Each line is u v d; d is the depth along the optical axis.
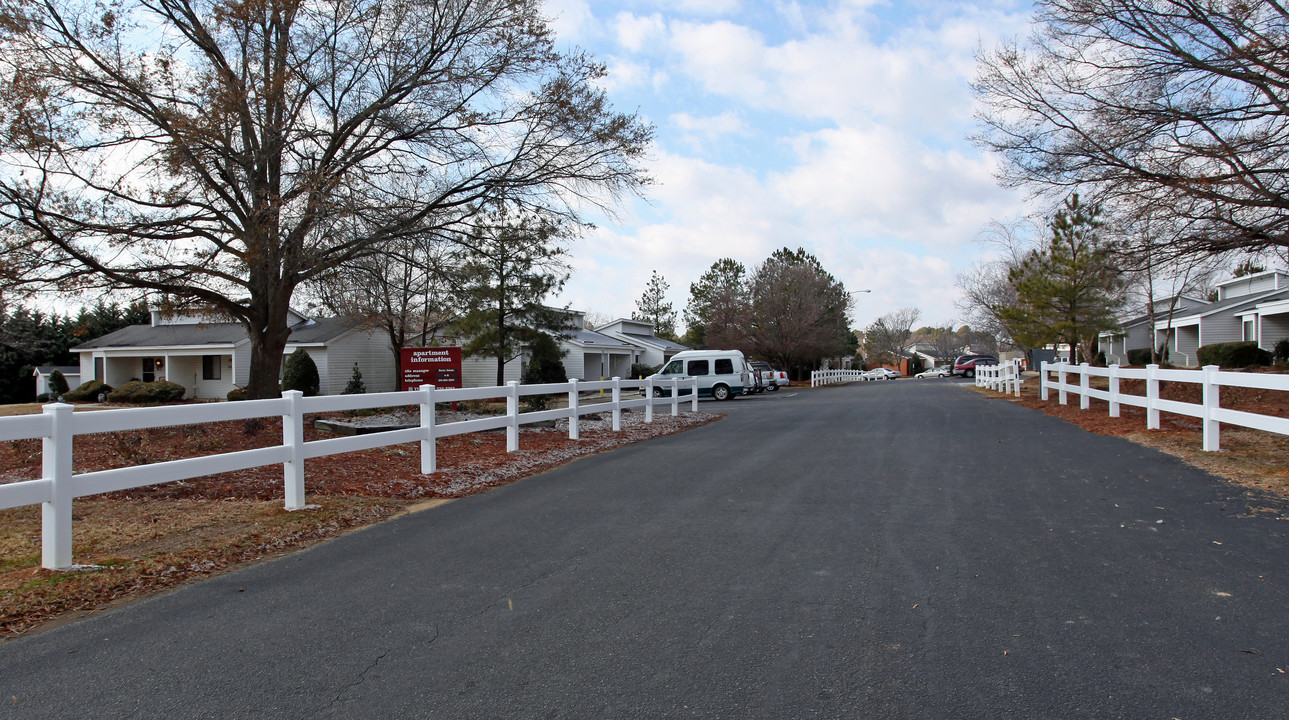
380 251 14.19
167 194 12.87
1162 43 11.41
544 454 11.15
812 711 3.07
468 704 3.20
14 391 41.09
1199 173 11.74
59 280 12.23
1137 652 3.56
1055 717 2.98
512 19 13.73
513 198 14.88
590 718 3.05
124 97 12.29
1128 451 9.99
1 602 4.53
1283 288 33.59
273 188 13.37
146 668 3.63
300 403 7.26
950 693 3.20
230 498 7.72
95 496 7.77
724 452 11.20
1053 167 12.73
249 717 3.12
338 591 4.80
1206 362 25.84
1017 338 29.86
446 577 5.05
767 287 47.84
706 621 4.12
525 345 27.38
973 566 4.99
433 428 9.34
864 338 108.38
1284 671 3.32
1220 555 5.08
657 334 76.81
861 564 5.11
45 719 3.12
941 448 10.88
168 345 32.91
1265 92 11.05
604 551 5.62
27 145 10.95
